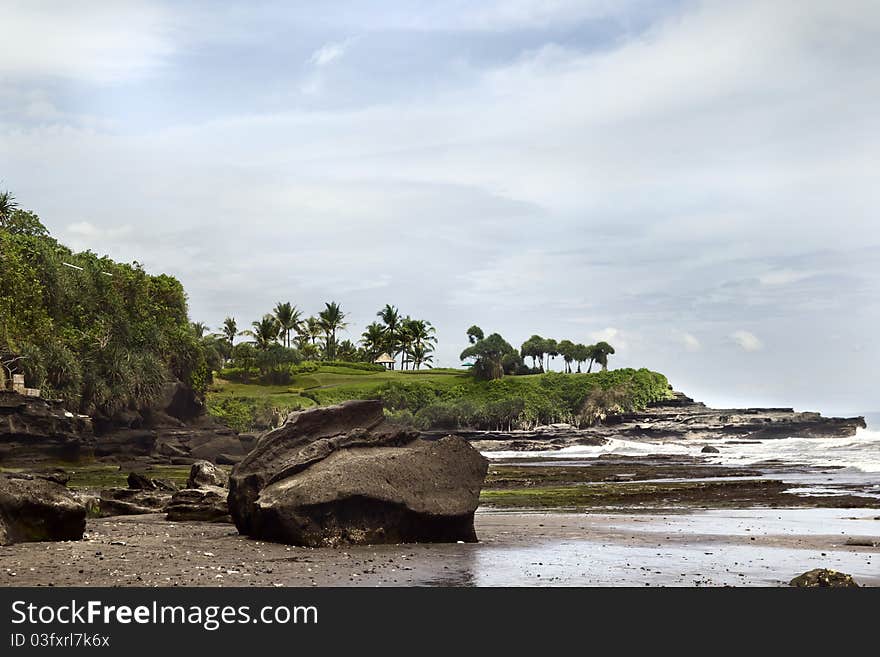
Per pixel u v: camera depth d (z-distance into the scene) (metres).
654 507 35.31
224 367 197.12
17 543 19.16
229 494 23.22
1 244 80.19
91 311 95.44
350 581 15.06
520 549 19.86
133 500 32.59
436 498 21.22
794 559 18.09
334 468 21.09
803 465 70.44
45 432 71.25
